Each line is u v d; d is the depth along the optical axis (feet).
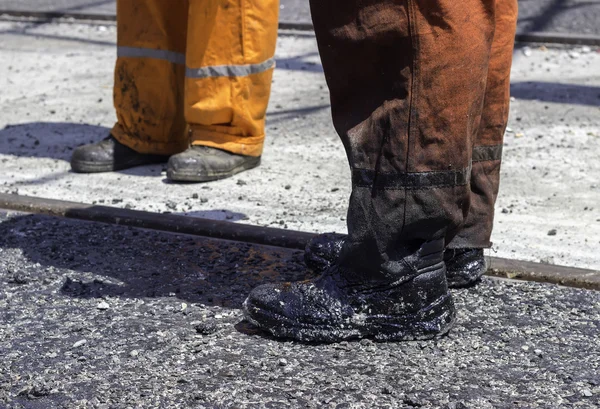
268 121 19.17
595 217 13.37
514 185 14.89
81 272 11.10
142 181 15.33
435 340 9.09
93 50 26.40
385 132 8.23
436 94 8.05
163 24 15.44
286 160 16.51
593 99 20.54
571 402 7.84
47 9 31.30
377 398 7.91
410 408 7.72
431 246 8.81
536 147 17.01
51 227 12.75
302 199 14.25
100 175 15.66
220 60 14.93
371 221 8.47
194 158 15.02
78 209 13.23
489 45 8.30
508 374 8.38
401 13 7.91
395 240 8.57
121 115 15.94
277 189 14.79
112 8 31.45
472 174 9.99
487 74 9.22
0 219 13.08
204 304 10.12
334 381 8.23
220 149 15.39
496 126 9.94
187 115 15.31
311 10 8.41
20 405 7.88
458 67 8.04
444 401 7.82
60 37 28.27
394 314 8.95
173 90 15.85
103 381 8.29
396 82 8.11
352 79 8.36
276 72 23.62
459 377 8.30
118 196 14.42
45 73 23.63
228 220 13.19
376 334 9.02
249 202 14.10
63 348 8.99
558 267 10.98
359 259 8.76
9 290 10.55
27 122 19.01
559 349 8.92
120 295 10.38
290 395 7.95
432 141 8.19
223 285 10.68
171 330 9.39
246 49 14.96
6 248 11.92
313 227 12.87
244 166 15.76
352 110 8.48
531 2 29.45
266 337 9.22
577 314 9.78
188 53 14.96
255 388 8.11
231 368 8.50
